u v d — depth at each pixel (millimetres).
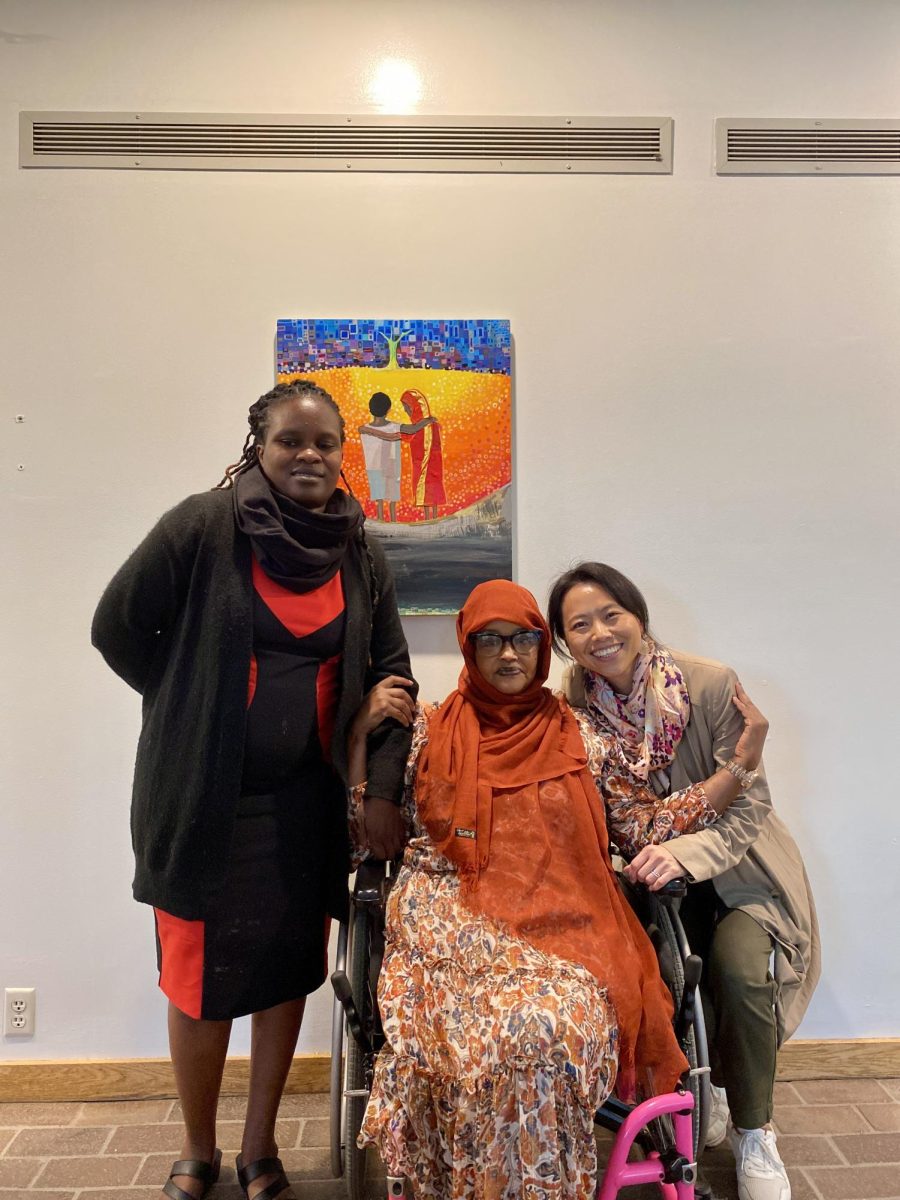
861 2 2025
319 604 1532
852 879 2055
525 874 1519
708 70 2021
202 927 1479
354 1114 1425
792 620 2049
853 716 2055
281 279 1979
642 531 2029
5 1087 1967
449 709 1686
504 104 2002
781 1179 1583
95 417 1972
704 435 2031
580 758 1608
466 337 1983
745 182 2027
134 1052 1994
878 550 2047
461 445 1985
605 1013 1388
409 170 1984
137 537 1981
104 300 1967
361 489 1977
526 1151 1292
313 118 1975
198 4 1967
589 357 2018
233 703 1444
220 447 1984
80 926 1983
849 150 2031
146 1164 1746
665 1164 1355
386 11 1983
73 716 1981
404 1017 1389
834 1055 2035
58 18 1956
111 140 1959
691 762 1728
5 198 1952
